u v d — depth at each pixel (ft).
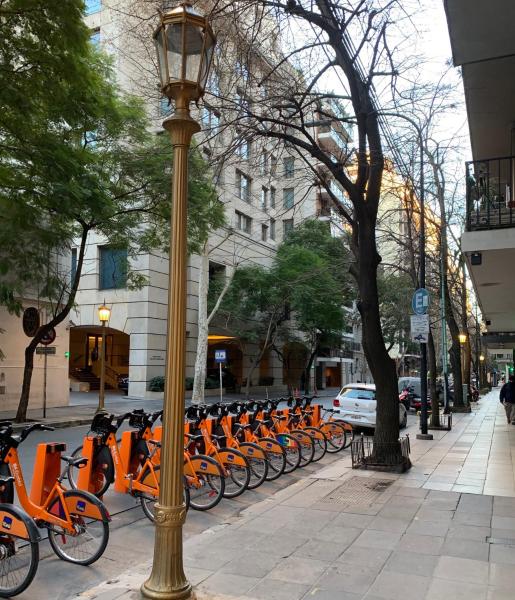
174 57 13.69
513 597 14.29
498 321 63.05
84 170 47.37
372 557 17.39
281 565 16.69
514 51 26.48
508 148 39.88
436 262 82.43
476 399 132.46
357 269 37.27
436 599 14.16
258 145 40.40
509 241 28.48
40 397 74.69
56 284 58.95
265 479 29.58
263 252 131.64
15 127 36.09
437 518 22.12
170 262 13.52
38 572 17.03
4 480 17.15
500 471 33.12
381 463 33.17
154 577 13.14
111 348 139.03
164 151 54.85
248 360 138.10
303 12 28.86
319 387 179.42
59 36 33.45
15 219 44.37
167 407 13.26
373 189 34.53
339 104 40.75
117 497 26.53
